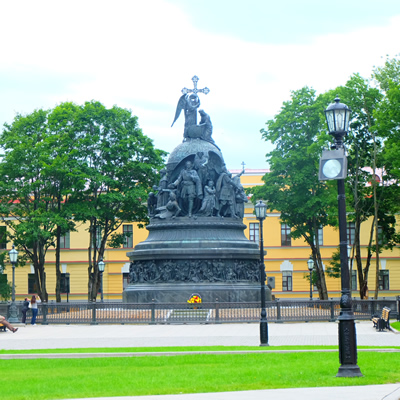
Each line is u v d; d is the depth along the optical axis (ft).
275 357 85.66
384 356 84.17
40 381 67.77
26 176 222.28
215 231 187.42
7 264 306.55
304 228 233.96
